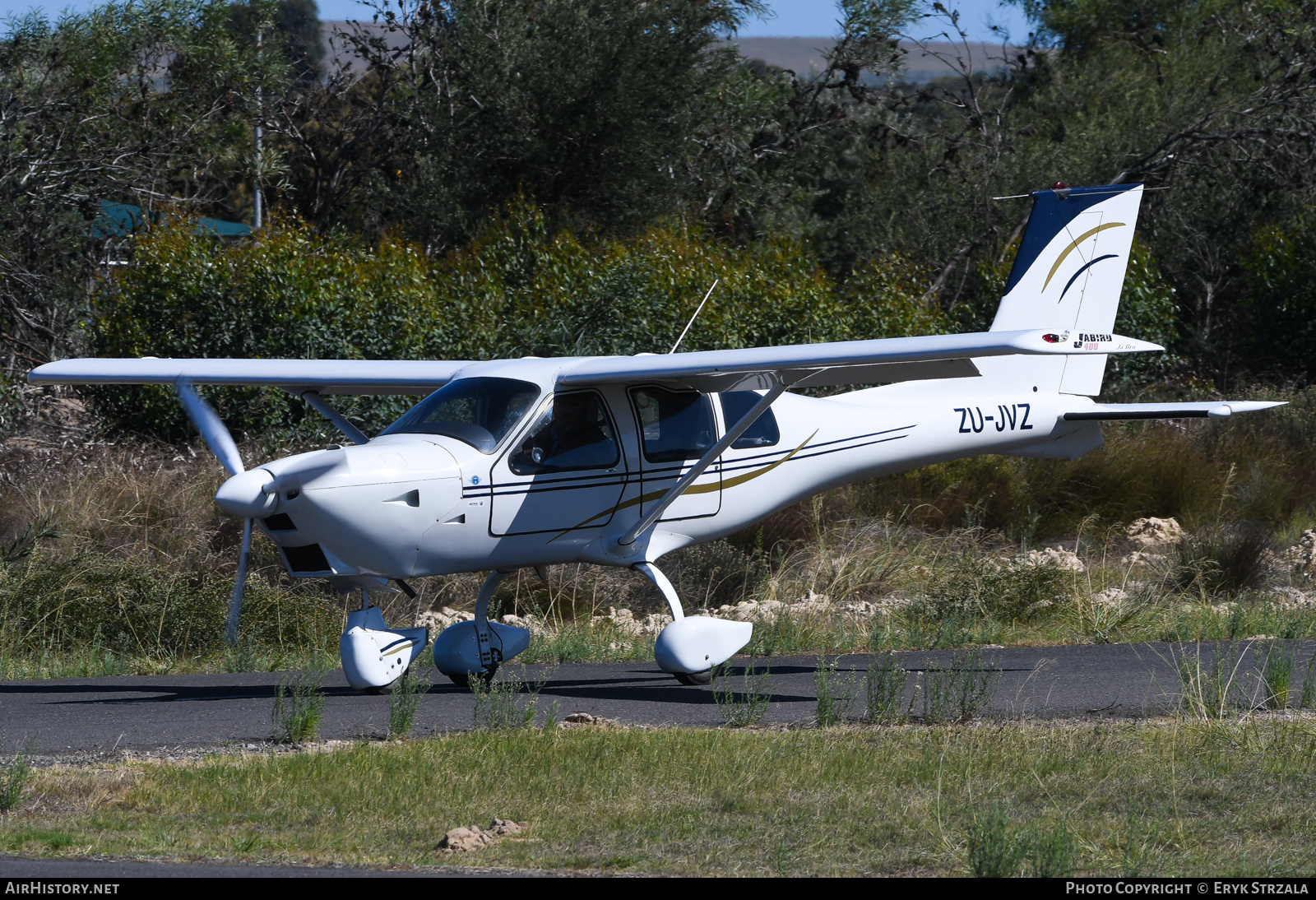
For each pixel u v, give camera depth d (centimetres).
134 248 6303
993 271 7375
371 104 9538
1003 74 11225
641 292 6056
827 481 3409
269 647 3894
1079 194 3838
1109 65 10469
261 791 1991
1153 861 1667
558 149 8731
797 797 1980
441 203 8775
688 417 3142
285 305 5634
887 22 9300
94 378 3444
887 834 1789
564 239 6538
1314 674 3034
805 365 2791
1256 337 7894
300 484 2603
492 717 2459
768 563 4938
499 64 8775
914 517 5412
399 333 5766
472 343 5734
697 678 3092
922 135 10100
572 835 1805
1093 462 5881
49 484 4994
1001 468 5722
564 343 5756
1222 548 4894
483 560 2872
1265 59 9581
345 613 4238
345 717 2630
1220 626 3944
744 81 9569
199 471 5138
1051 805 1933
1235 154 9019
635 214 8725
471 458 2812
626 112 8681
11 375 6181
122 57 8275
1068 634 3941
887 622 4119
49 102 7119
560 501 2928
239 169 8725
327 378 3300
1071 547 5472
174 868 1644
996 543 5378
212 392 5459
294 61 10156
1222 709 2597
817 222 10075
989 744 2267
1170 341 7269
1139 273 7188
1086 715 2625
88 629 3850
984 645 3800
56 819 1866
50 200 6925
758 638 3769
